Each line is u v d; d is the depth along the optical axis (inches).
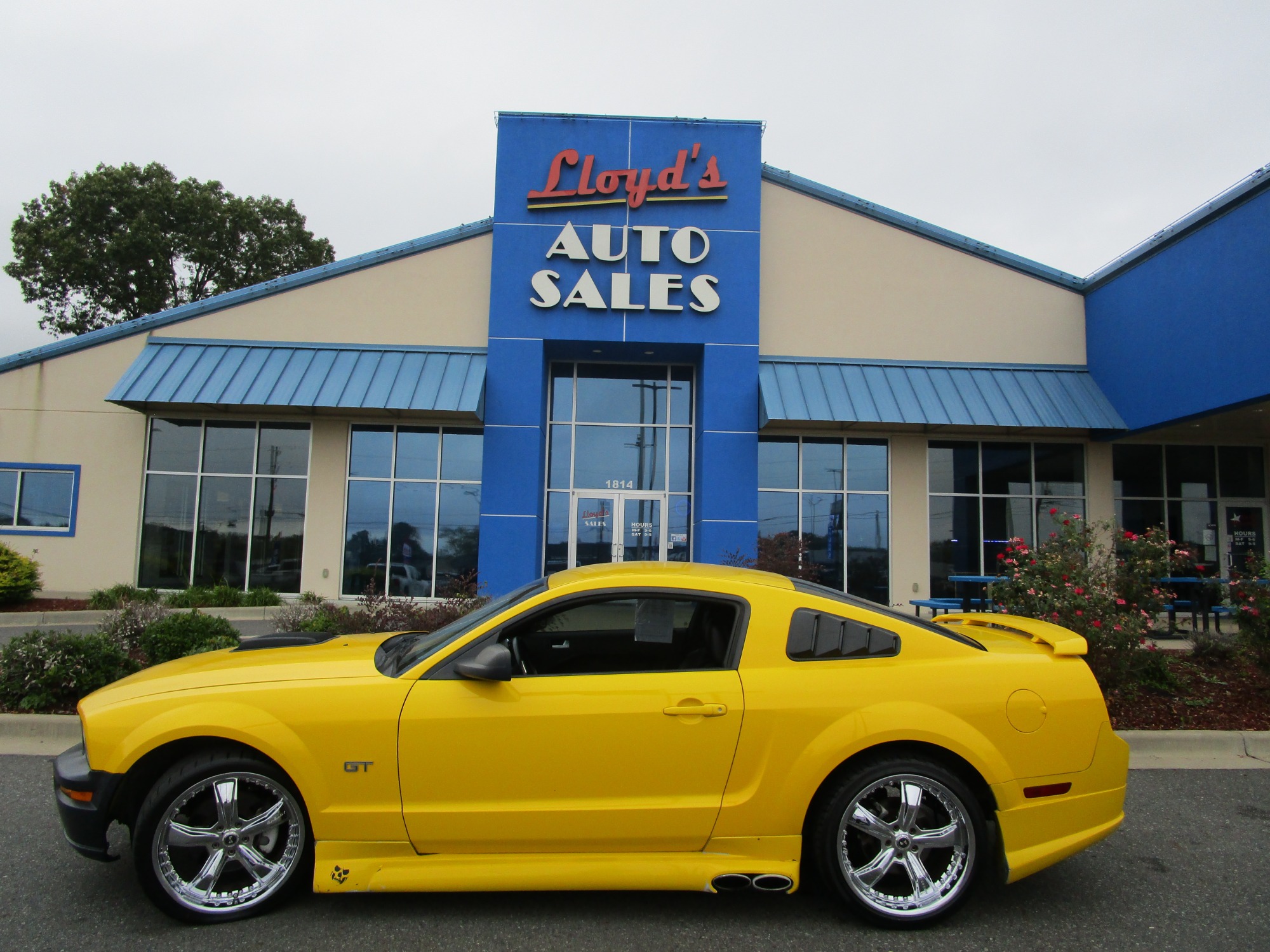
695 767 128.3
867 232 559.5
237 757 128.1
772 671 133.3
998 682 134.3
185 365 526.6
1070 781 132.6
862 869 128.5
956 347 551.8
